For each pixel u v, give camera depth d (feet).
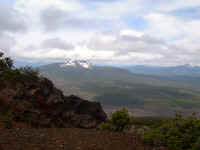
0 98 51.21
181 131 38.91
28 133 36.83
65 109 69.00
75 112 72.38
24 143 30.91
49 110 61.41
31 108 55.16
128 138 40.81
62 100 70.03
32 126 49.06
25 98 57.31
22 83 61.11
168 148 35.81
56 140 34.45
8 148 28.02
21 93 57.00
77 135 39.52
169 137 37.81
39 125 52.03
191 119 39.32
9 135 33.81
